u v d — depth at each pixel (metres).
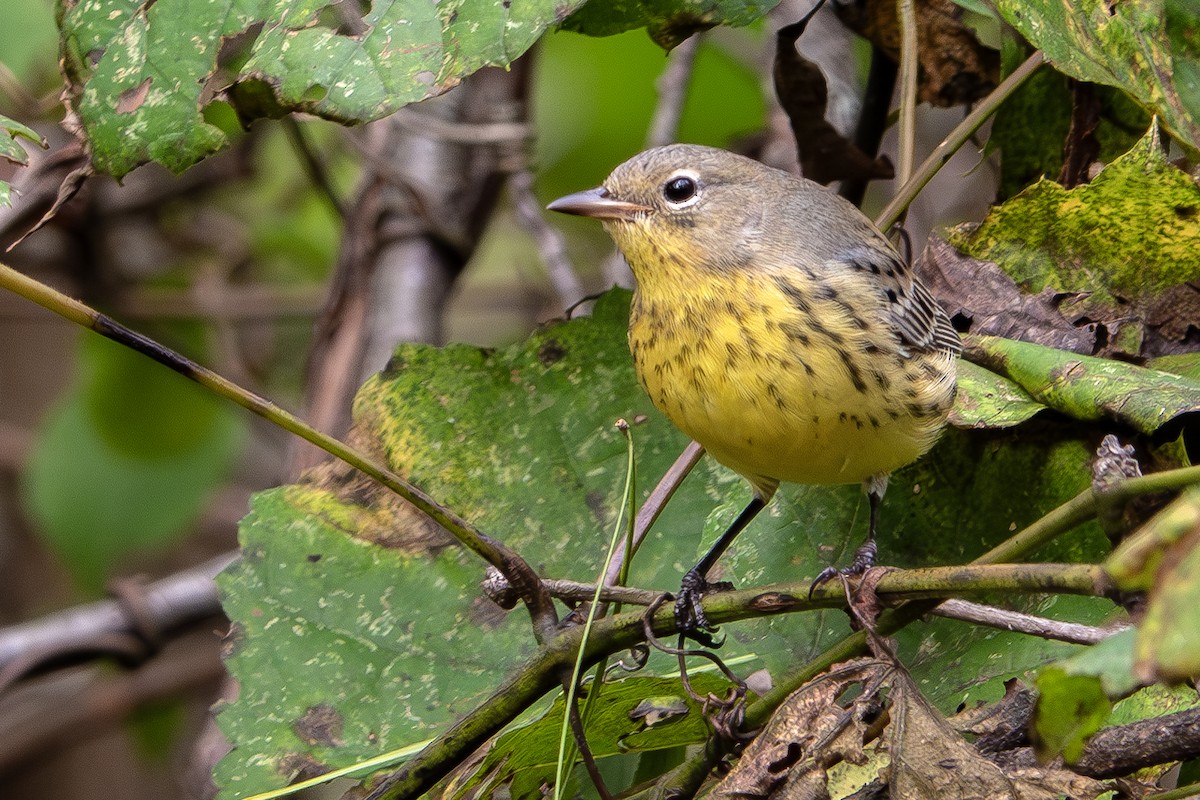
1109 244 8.80
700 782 6.92
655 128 13.16
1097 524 8.12
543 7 7.46
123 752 16.02
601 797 6.60
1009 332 8.81
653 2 8.35
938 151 9.16
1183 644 4.14
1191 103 8.36
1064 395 8.04
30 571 16.42
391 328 12.59
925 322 8.48
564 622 6.91
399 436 9.44
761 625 8.41
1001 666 7.72
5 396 17.08
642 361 8.72
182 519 13.66
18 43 11.59
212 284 14.96
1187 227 8.59
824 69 12.28
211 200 15.20
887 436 8.25
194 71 7.71
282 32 7.63
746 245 8.45
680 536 9.20
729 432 8.34
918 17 10.17
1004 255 9.09
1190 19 8.46
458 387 9.59
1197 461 7.76
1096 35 8.18
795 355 8.15
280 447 15.28
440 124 12.67
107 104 7.75
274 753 8.33
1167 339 8.68
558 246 13.33
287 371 15.64
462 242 13.14
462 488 9.30
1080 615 7.75
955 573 5.86
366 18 7.60
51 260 14.27
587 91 15.11
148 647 12.91
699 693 7.41
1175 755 6.42
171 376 13.84
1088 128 9.39
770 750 6.21
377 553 9.05
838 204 8.94
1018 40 9.27
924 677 7.89
